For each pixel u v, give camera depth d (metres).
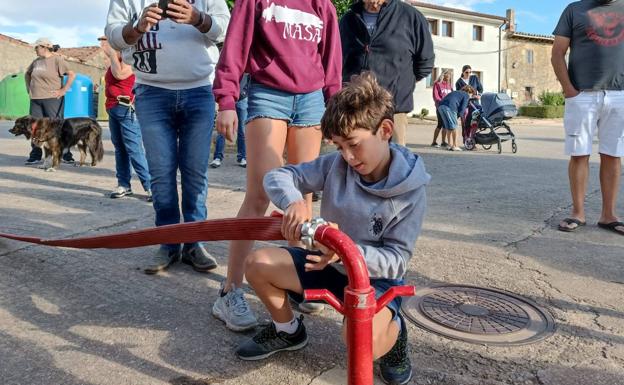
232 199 5.82
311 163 2.30
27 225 4.53
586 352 2.55
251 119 2.77
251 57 2.79
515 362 2.45
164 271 3.53
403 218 2.07
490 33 36.94
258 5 2.71
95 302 3.04
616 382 2.30
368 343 1.35
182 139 3.45
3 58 29.08
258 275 2.20
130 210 5.23
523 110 35.34
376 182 2.11
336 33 2.99
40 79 8.27
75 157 9.70
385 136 1.96
